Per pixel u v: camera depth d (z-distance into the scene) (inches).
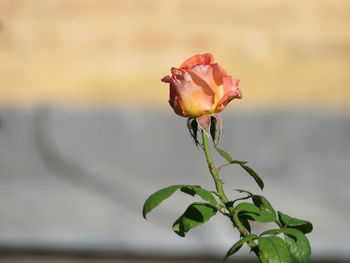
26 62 542.3
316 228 211.8
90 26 595.2
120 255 184.2
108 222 207.3
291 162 261.1
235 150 271.9
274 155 264.8
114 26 597.0
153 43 579.5
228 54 562.6
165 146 274.4
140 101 476.4
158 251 182.7
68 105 301.4
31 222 207.2
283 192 239.0
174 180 252.2
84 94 493.4
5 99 483.2
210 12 618.5
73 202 230.4
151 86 507.5
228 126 279.4
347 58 544.1
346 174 250.2
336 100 472.1
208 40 580.1
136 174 258.8
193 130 68.4
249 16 604.1
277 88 497.0
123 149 277.7
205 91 66.7
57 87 503.8
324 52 552.7
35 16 600.4
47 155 270.2
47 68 536.1
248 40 576.4
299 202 229.0
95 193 237.8
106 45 575.2
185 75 66.6
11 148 274.2
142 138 282.8
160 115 286.4
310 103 460.4
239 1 630.5
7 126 283.9
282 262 61.4
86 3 629.6
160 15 614.2
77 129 287.4
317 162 262.8
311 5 612.1
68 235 187.8
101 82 514.0
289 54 556.1
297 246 63.7
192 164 264.4
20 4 615.8
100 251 184.2
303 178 247.9
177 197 230.8
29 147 277.1
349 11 610.2
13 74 523.2
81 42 578.9
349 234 200.2
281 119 280.1
